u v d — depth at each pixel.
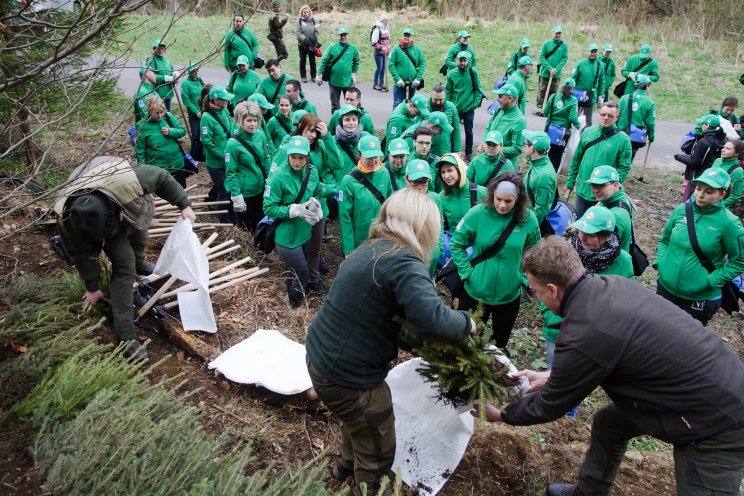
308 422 3.62
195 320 4.40
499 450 3.63
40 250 4.87
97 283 3.82
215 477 2.61
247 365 3.87
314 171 5.37
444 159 5.09
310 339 2.69
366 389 2.62
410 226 2.51
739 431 2.36
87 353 3.40
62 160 5.10
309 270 5.74
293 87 7.53
